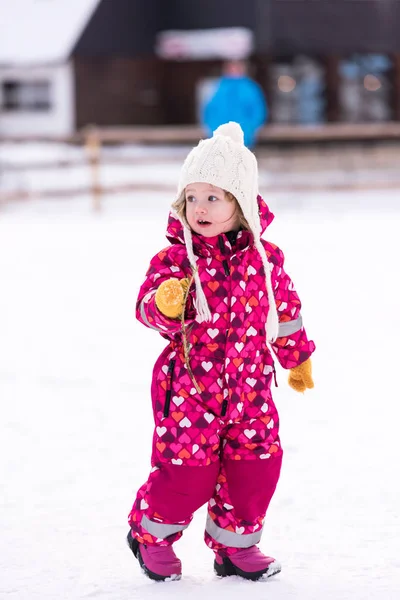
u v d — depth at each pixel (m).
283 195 21.20
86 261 13.33
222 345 3.58
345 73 30.27
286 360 3.88
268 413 3.70
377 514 4.38
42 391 6.79
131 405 6.36
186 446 3.56
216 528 3.75
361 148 25.25
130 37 30.86
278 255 3.76
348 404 6.27
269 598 3.55
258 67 29.92
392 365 7.38
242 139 3.80
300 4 29.88
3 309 10.11
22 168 20.28
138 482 4.88
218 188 3.58
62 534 4.22
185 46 30.52
